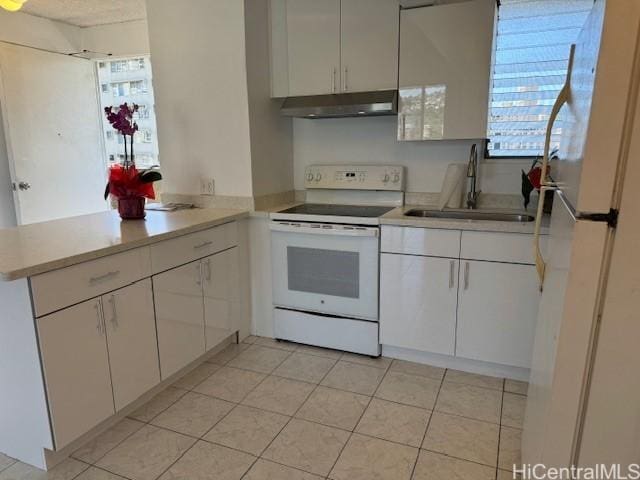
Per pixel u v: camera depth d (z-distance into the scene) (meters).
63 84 3.90
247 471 1.81
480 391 2.36
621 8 0.86
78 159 4.09
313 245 2.71
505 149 2.78
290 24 2.83
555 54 2.57
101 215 2.70
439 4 2.55
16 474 1.79
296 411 2.21
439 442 1.96
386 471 1.80
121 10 3.55
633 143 0.90
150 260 2.14
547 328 1.33
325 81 2.80
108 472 1.81
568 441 1.06
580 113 1.07
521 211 2.64
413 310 2.55
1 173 3.76
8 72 3.54
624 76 0.88
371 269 2.59
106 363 1.94
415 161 2.98
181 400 2.30
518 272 2.29
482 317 2.41
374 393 2.36
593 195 0.94
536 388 1.46
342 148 3.16
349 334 2.74
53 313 1.69
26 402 1.75
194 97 2.91
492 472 1.78
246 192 2.88
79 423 1.83
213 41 2.76
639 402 0.99
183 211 2.84
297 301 2.85
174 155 3.06
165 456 1.90
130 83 4.04
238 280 2.87
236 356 2.78
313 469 1.81
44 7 3.46
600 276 0.97
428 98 2.55
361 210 2.90
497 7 2.49
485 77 2.42
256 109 2.83
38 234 2.14
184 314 2.41
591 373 1.01
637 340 0.97
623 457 1.03
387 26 2.59
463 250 2.37
